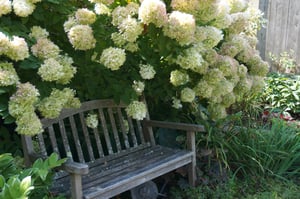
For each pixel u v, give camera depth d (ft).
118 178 8.23
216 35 9.43
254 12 14.78
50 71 7.63
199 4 8.79
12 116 7.49
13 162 7.23
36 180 6.89
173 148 10.78
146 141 10.59
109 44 8.84
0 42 7.15
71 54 8.98
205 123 10.81
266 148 11.26
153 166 8.89
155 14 8.20
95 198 7.54
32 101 7.43
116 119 10.48
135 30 8.40
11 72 7.34
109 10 8.81
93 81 9.32
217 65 10.02
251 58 11.34
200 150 10.59
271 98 15.96
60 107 8.12
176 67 9.94
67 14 8.79
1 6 7.38
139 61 9.61
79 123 10.10
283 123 12.47
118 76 9.50
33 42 8.10
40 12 8.42
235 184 10.39
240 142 11.16
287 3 17.53
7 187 5.73
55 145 8.53
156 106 11.34
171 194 10.05
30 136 7.98
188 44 8.93
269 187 10.36
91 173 8.67
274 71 18.15
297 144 11.48
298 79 16.69
